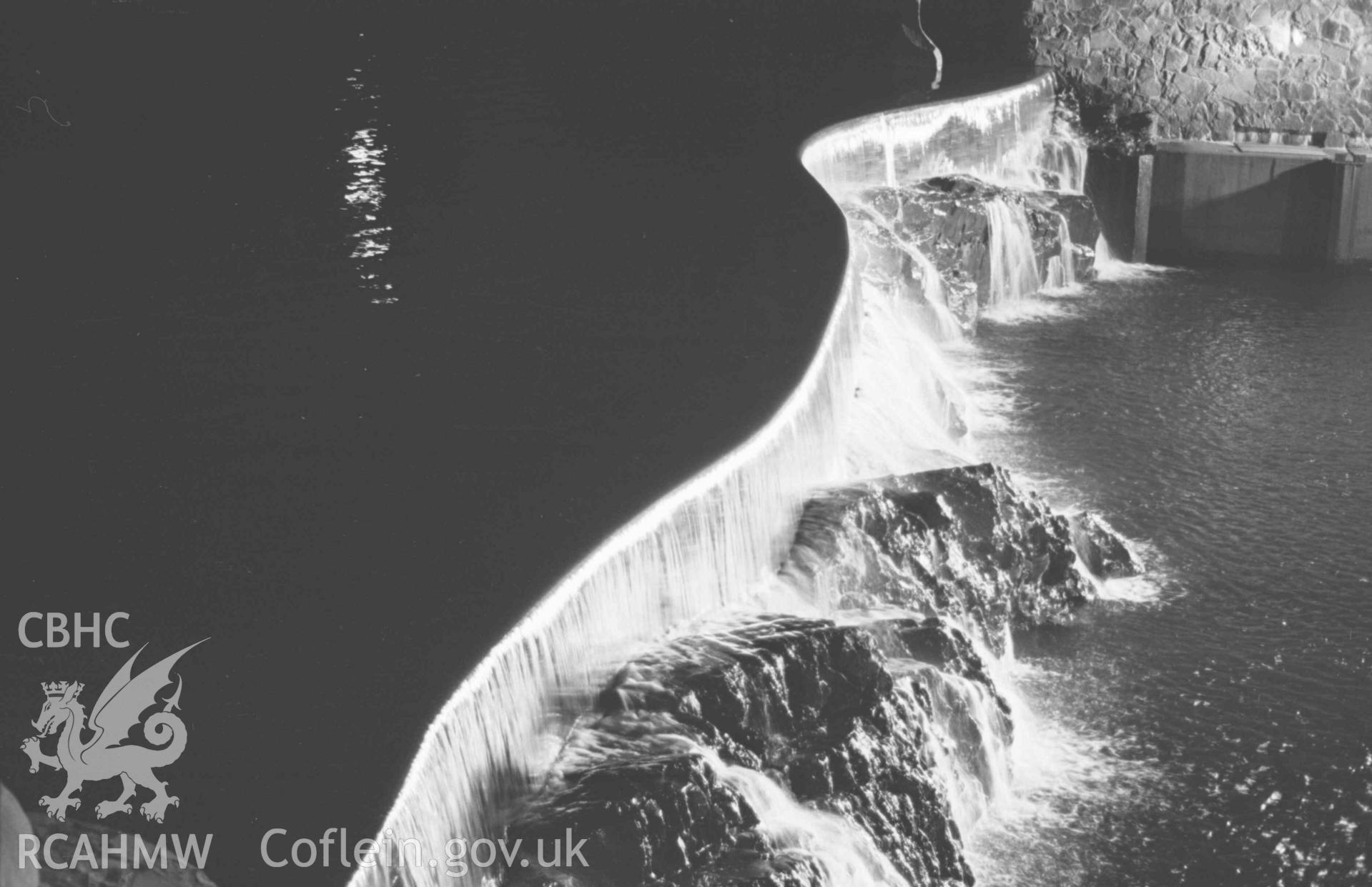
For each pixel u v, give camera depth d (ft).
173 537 35.91
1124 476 67.05
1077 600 55.26
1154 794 45.39
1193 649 53.36
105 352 48.26
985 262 87.71
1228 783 45.98
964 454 65.92
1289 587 57.77
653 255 59.98
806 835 34.91
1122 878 41.75
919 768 39.19
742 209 67.00
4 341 49.19
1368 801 45.39
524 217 65.46
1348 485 66.64
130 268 57.72
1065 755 47.24
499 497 38.50
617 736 34.50
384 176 72.74
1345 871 42.63
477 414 43.91
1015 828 43.55
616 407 44.75
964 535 52.26
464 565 34.96
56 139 81.41
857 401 61.16
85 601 32.94
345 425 42.83
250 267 57.88
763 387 46.85
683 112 88.43
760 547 44.34
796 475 47.47
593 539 36.47
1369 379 79.77
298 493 38.47
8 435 41.47
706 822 32.81
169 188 70.69
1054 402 75.31
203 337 49.83
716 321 52.60
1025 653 52.80
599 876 31.01
